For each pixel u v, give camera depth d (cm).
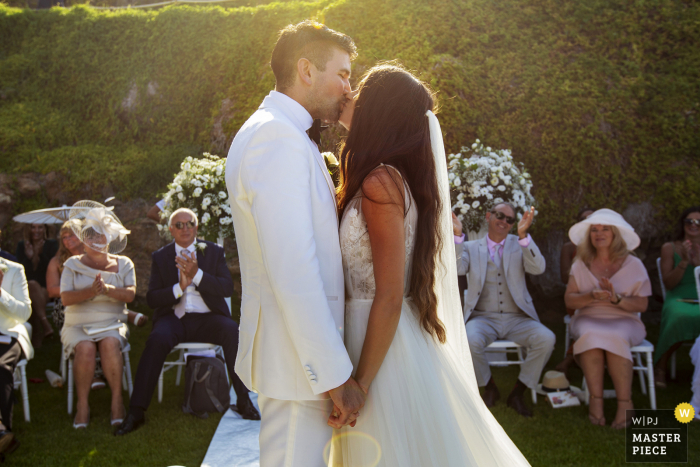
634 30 689
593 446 337
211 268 432
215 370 401
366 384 160
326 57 167
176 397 441
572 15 711
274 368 157
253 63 778
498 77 678
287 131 151
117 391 388
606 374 494
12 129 810
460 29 707
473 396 181
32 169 775
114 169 765
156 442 350
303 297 143
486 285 432
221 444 338
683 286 472
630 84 662
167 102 815
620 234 411
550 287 638
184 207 443
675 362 497
